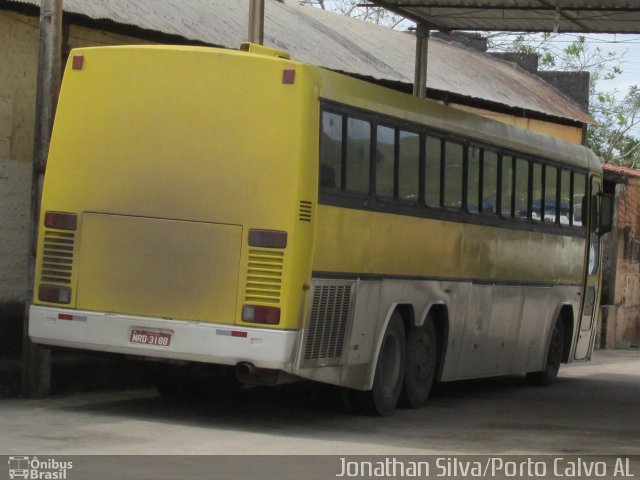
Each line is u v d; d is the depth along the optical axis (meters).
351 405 13.82
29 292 13.41
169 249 11.80
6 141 15.69
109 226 12.03
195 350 11.63
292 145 11.59
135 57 12.16
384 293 13.32
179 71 11.98
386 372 13.94
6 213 15.73
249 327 11.51
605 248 32.81
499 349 17.23
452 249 15.12
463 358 15.98
